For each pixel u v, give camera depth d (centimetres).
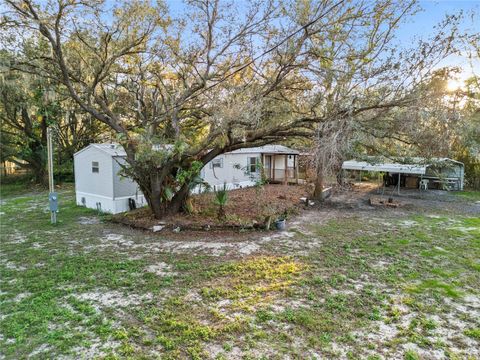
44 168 1880
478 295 492
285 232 870
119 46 873
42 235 832
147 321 406
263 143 957
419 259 654
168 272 576
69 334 376
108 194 1111
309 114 909
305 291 498
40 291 495
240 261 632
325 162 770
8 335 373
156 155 838
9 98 1546
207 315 422
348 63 805
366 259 650
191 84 1005
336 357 338
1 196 1585
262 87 889
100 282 530
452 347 359
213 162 1497
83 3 730
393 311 437
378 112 770
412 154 823
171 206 980
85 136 2073
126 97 1144
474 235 847
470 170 1919
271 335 377
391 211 1193
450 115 687
